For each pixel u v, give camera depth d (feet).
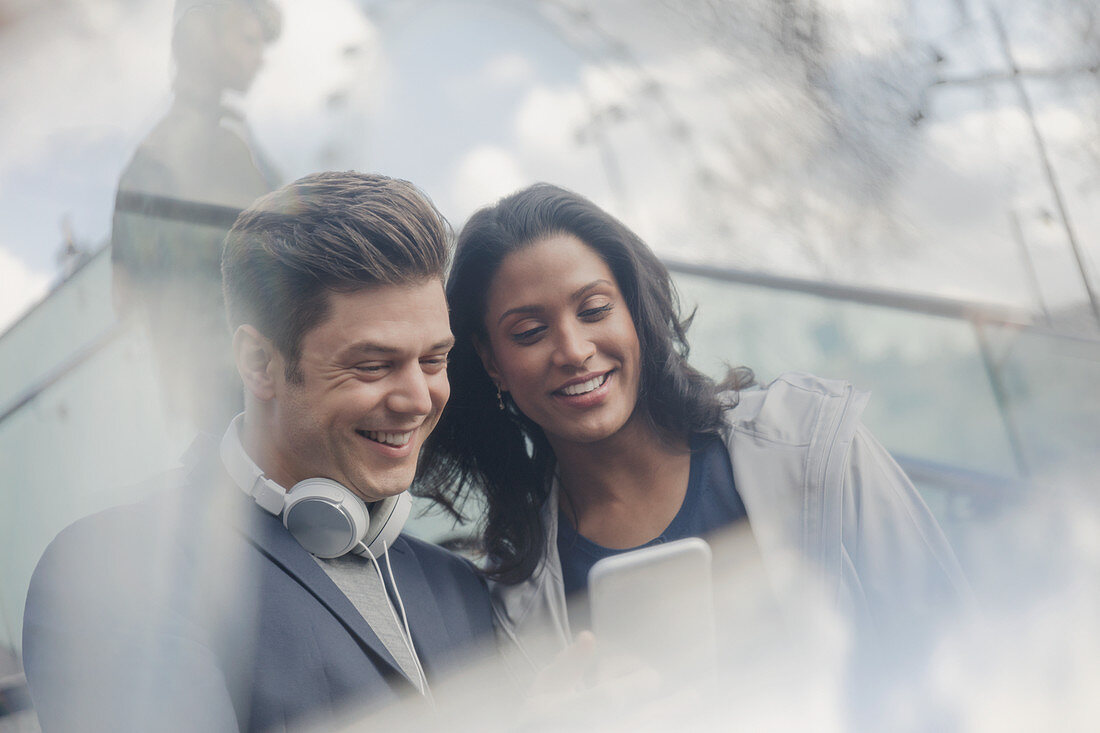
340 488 3.15
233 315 3.18
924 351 6.54
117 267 3.98
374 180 3.29
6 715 4.12
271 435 3.23
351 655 3.06
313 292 3.05
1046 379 6.45
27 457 4.28
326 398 3.11
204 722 2.69
